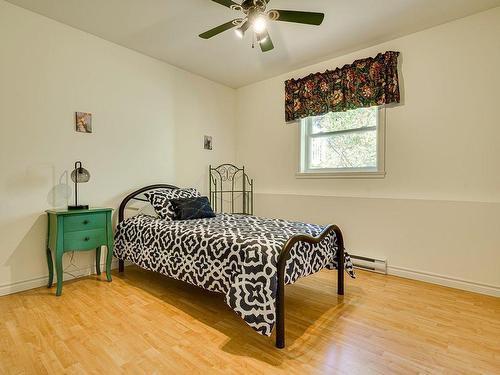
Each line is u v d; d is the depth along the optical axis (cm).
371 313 218
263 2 210
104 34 298
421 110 289
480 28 257
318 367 154
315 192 372
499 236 249
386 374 149
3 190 246
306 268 209
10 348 169
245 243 191
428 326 198
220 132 441
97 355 163
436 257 280
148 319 207
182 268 228
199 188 412
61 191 279
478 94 260
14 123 250
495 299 244
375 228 318
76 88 288
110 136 315
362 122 340
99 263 302
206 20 271
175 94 379
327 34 292
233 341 180
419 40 288
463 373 150
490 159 254
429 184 286
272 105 416
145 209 347
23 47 254
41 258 267
